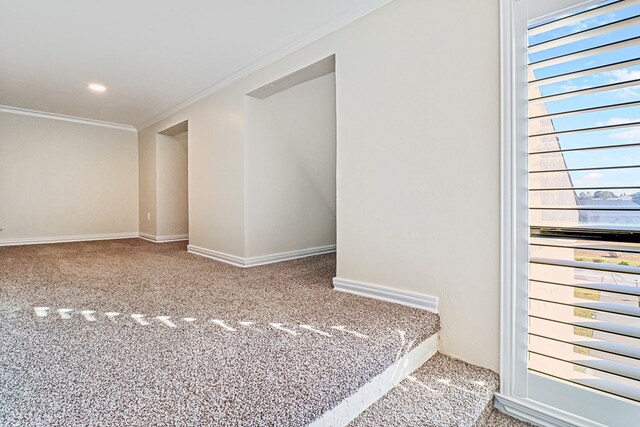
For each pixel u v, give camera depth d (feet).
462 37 4.46
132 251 11.52
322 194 11.02
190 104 11.13
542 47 3.79
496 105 4.17
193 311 5.07
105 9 5.78
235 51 7.44
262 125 9.08
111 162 15.15
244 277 7.50
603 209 3.42
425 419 3.36
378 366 3.67
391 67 5.28
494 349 4.24
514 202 4.02
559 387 3.73
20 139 13.01
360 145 5.79
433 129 4.80
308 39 6.66
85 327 4.43
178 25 6.32
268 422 2.63
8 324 4.54
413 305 5.11
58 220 13.93
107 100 11.16
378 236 5.59
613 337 3.44
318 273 7.97
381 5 5.40
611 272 3.35
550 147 3.77
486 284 4.31
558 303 3.70
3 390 2.86
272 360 3.44
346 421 3.29
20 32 6.59
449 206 4.66
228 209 9.44
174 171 14.60
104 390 2.87
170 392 2.84
